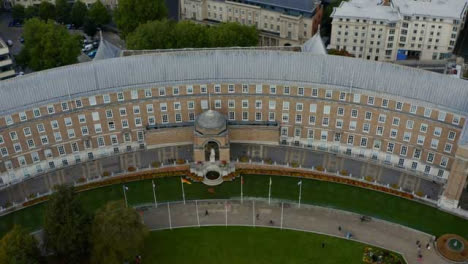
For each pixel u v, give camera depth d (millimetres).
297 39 189250
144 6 189625
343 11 183000
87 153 137250
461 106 119312
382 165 134000
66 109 129500
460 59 185000
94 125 134000
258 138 140375
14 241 98188
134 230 100938
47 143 131375
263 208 123062
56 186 104500
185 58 135125
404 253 111062
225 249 112625
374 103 128000
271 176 132500
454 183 116812
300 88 132125
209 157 136500
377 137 132125
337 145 137625
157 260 110188
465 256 108625
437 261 109312
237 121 140125
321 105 132750
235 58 135125
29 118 126625
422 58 186750
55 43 167125
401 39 183875
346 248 112375
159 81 132875
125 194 127812
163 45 167500
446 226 117312
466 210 119500
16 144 127562
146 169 133875
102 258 101562
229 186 129625
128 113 135125
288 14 187625
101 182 129875
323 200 125125
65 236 100625
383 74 127500
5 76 173375
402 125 127500
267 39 195875
